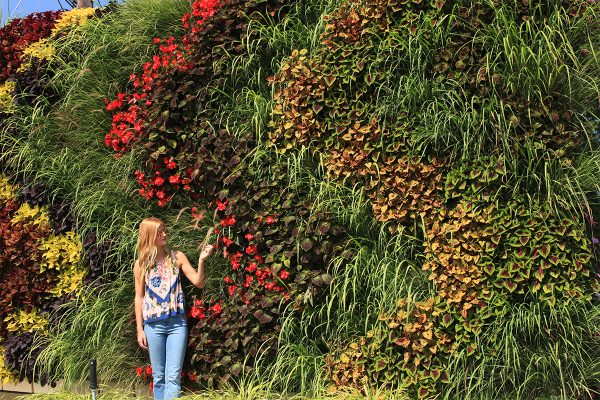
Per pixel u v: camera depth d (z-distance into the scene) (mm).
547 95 5527
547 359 5320
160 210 6926
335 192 6105
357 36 6164
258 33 6715
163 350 6223
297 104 6258
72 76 7359
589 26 5797
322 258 6016
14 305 7367
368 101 6102
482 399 5383
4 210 7547
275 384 5969
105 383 6715
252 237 6172
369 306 5871
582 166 5551
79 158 7215
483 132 5516
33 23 7883
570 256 5414
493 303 5445
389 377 5641
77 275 7117
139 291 6281
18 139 7348
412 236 5879
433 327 5590
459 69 5738
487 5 5734
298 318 6051
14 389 7531
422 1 5941
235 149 6449
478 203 5574
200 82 6785
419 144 5805
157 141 6723
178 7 7352
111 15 7547
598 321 5422
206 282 6500
